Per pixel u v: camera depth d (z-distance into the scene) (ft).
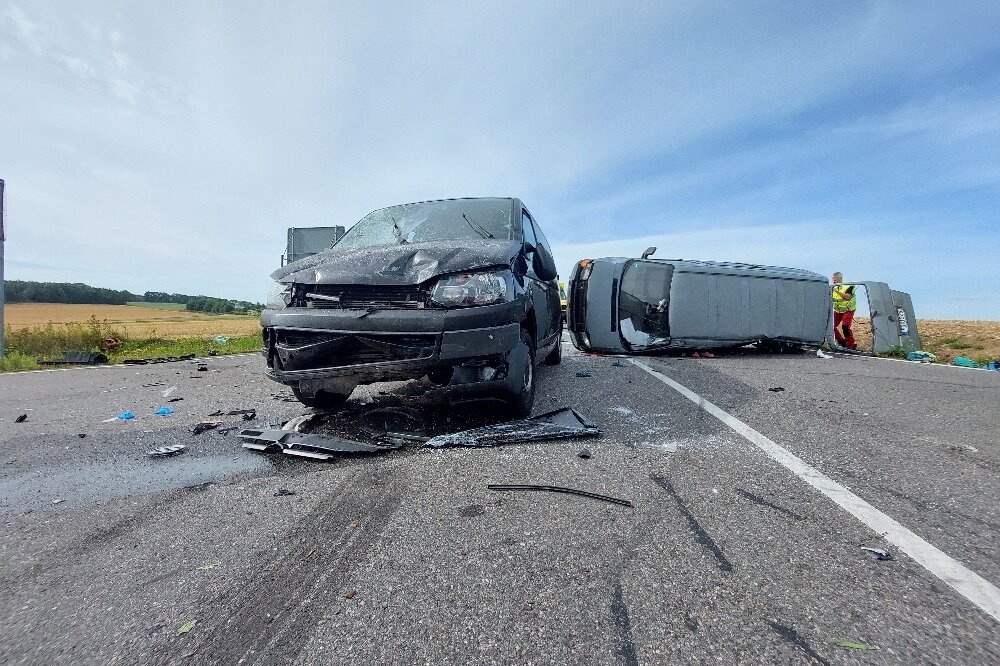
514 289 11.04
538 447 10.15
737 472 8.70
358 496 7.82
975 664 4.12
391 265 10.79
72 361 31.32
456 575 5.48
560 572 5.51
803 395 16.07
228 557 6.03
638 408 13.88
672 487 8.00
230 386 19.61
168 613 4.94
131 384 20.74
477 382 10.50
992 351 36.29
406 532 6.55
